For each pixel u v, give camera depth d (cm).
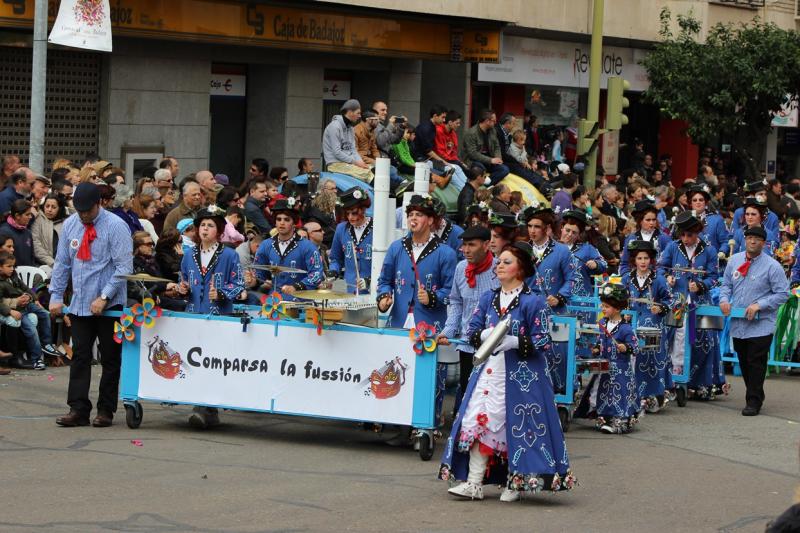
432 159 2631
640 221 2027
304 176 2422
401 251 1481
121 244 1448
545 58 3644
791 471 1438
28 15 2236
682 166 4278
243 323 1424
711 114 3766
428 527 1115
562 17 3631
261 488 1222
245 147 2950
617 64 3941
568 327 1606
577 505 1226
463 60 3180
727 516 1212
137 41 2556
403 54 3045
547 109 3762
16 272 1784
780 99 3850
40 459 1293
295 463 1341
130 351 1464
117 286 1445
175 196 2072
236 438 1456
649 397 1780
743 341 1811
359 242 1675
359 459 1375
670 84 3766
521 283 1211
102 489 1185
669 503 1255
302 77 2953
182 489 1201
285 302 1424
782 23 4500
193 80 2694
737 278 1822
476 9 3297
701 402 1917
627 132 4209
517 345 1191
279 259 1619
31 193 1902
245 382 1429
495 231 1448
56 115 2433
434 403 1380
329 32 2848
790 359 2219
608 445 1545
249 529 1078
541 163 3372
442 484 1280
